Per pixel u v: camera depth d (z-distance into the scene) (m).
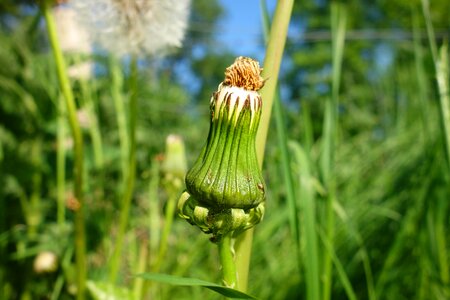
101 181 0.21
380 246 0.18
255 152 0.08
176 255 0.22
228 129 0.08
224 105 0.08
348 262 0.18
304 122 0.14
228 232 0.08
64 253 0.19
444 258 0.15
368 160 0.25
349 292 0.12
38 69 0.22
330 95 0.14
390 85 0.33
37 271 0.19
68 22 0.19
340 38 0.14
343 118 0.37
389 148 0.25
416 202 0.17
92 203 0.21
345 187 0.24
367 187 0.23
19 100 0.22
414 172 0.20
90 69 0.21
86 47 0.20
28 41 0.22
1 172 0.20
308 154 0.14
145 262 0.19
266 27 0.11
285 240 0.21
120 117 0.21
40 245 0.19
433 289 0.15
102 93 0.24
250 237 0.09
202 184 0.08
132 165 0.14
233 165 0.08
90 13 0.14
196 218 0.08
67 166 0.22
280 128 0.11
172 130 0.30
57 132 0.22
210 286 0.07
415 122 0.25
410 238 0.17
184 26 0.14
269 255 0.20
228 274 0.08
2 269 0.19
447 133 0.14
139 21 0.14
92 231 0.20
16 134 0.22
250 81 0.08
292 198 0.11
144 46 0.14
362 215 0.20
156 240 0.21
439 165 0.15
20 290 0.20
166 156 0.16
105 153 0.22
